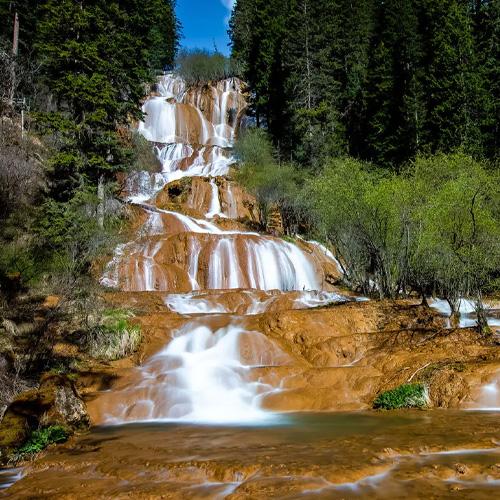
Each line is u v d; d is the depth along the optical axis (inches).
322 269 1141.1
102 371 496.4
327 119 1710.1
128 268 871.7
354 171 884.0
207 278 951.0
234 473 241.8
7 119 1078.4
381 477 226.4
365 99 1809.8
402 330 553.6
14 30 1395.2
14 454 311.7
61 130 956.0
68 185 1023.6
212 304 765.9
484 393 389.7
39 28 1119.0
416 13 1834.4
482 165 1027.9
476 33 1739.7
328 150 1610.5
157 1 1341.0
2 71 1284.4
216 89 2549.2
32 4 1480.1
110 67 1067.9
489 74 1525.6
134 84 1169.4
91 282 730.2
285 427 349.4
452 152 1283.2
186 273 943.7
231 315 639.8
